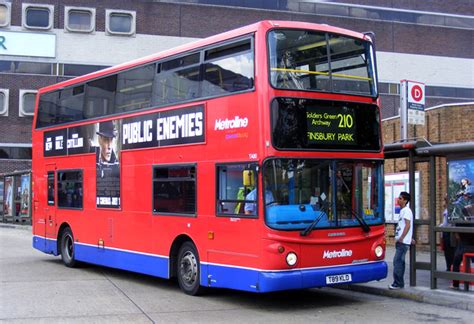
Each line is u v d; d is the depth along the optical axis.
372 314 9.29
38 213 16.80
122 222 12.79
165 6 42.09
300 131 9.34
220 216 9.95
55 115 15.91
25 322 8.55
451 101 45.59
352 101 9.98
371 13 44.88
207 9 42.59
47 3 40.59
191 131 10.77
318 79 9.69
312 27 9.80
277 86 9.24
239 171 9.57
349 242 9.70
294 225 9.18
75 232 14.73
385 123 19.42
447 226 10.98
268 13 43.28
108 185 13.34
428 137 17.06
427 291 10.77
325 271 9.37
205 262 10.30
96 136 13.90
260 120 9.17
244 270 9.37
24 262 16.50
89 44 41.06
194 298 10.71
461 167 10.87
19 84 40.31
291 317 9.02
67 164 15.17
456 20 46.66
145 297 10.81
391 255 16.34
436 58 45.69
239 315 9.16
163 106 11.61
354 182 9.90
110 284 12.48
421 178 17.59
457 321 8.70
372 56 10.46
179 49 11.36
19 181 35.00
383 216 10.26
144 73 12.34
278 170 9.15
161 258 11.52
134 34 41.47
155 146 11.79
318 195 9.49
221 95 10.08
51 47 40.59
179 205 11.03
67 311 9.40
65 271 14.59
